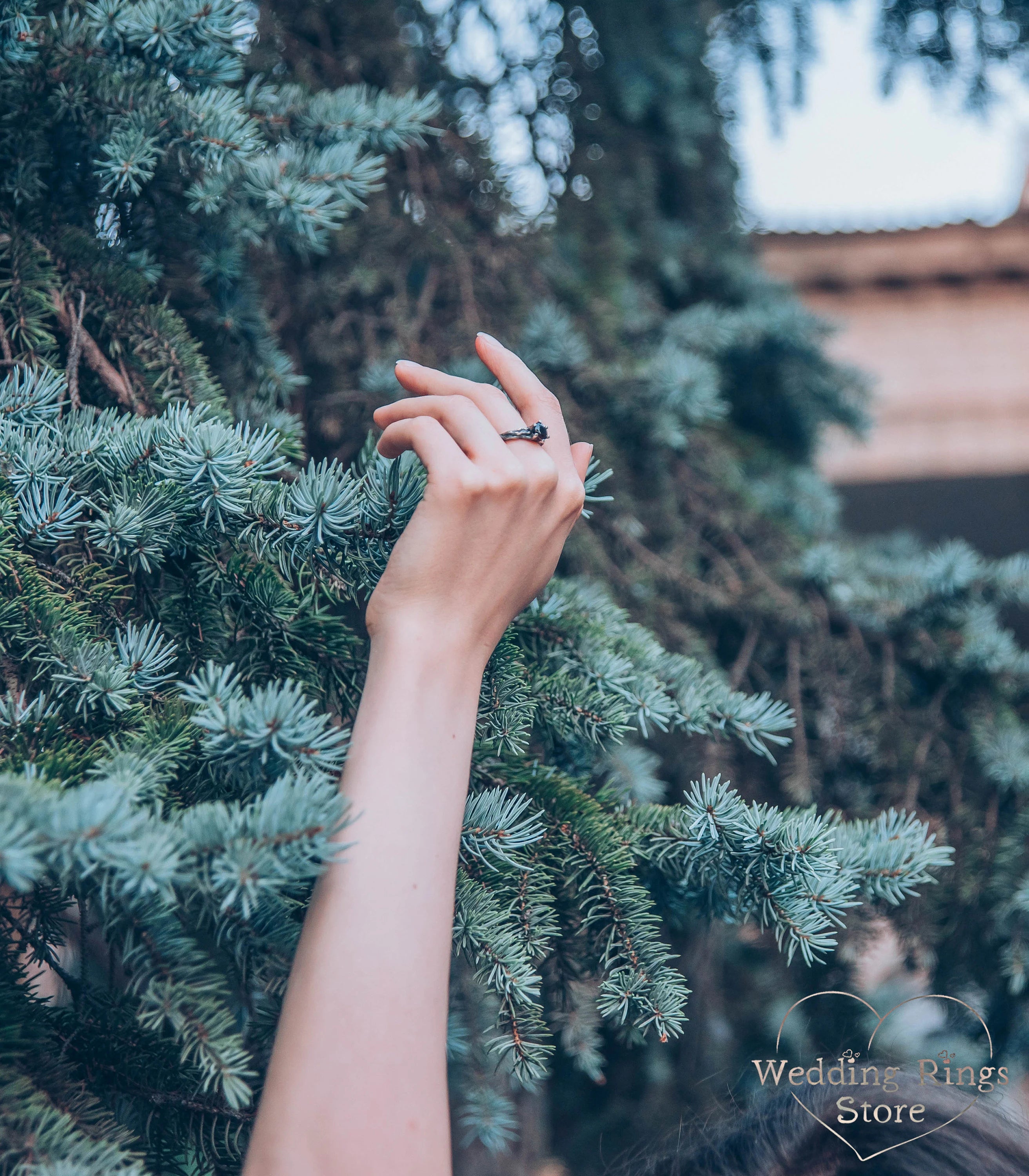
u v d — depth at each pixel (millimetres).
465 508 656
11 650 688
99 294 819
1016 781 1148
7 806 551
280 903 638
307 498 691
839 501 1691
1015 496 3750
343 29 1139
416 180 1128
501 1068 913
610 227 1497
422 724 642
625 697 785
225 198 819
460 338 1168
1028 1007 1099
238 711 615
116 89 770
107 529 684
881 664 1312
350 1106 590
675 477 1376
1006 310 3449
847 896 715
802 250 3369
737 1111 759
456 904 701
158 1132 678
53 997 687
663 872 775
